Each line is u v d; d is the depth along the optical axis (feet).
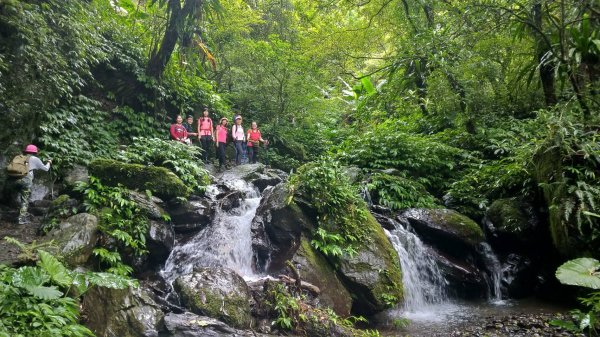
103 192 22.12
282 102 53.16
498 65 33.30
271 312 18.15
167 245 22.25
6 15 23.72
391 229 25.85
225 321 16.97
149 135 37.06
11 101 24.18
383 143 34.40
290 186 23.50
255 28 63.41
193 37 34.63
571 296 22.02
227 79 54.34
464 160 33.40
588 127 22.41
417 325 19.90
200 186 27.91
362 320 19.94
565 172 21.63
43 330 11.91
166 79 40.45
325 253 21.01
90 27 30.94
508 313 21.24
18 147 24.86
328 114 65.31
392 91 42.04
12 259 16.52
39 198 25.18
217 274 18.72
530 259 25.18
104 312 14.97
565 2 23.65
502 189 28.58
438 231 25.84
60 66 28.02
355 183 29.68
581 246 19.74
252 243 22.84
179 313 17.01
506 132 32.55
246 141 44.78
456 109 36.29
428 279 24.44
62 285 14.32
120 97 37.19
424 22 43.19
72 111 31.22
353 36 46.14
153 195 23.99
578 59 21.34
